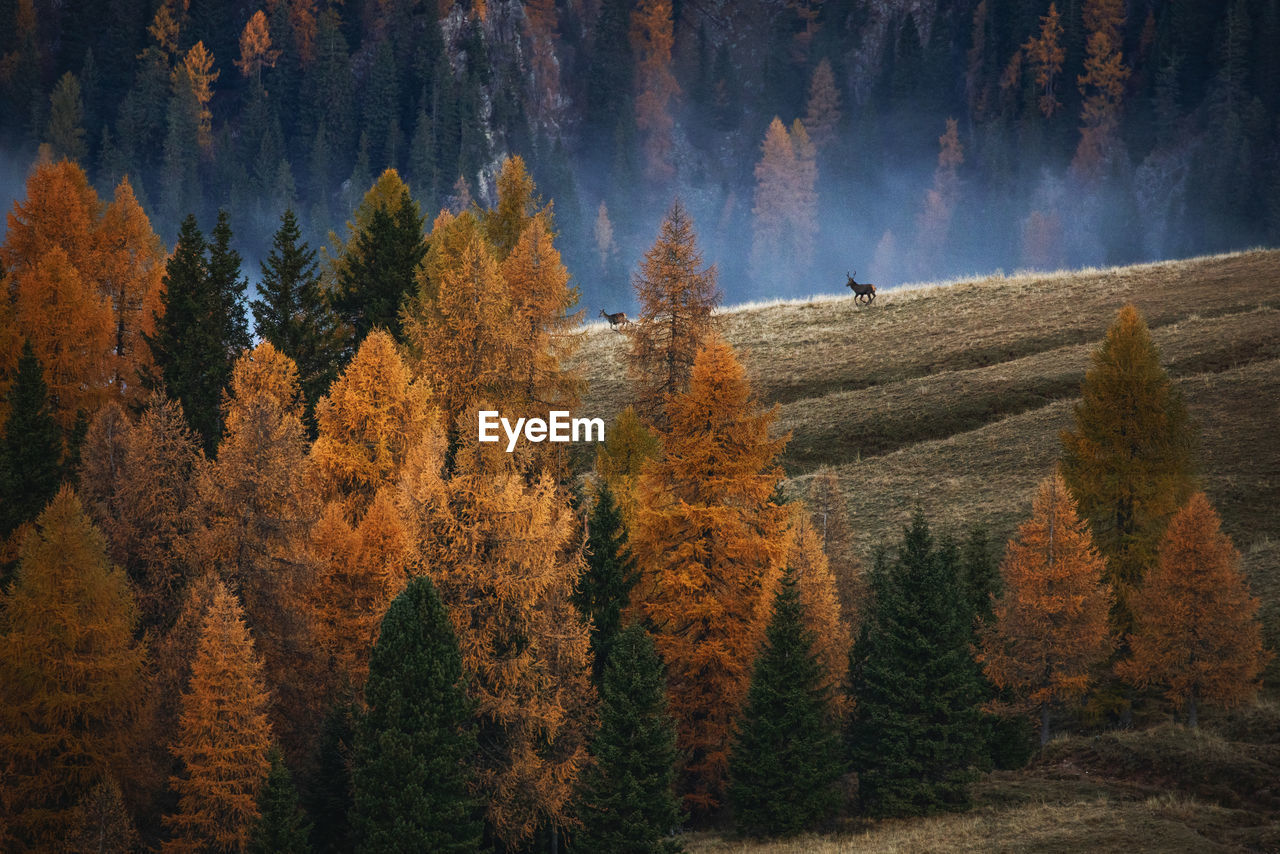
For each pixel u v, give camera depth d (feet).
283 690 91.71
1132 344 122.83
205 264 140.46
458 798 80.28
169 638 88.74
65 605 82.58
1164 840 77.87
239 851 79.15
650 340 118.93
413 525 87.45
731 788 97.60
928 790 95.40
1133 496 122.21
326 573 96.99
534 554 88.28
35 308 134.51
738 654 105.19
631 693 89.40
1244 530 143.33
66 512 84.07
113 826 77.36
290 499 95.40
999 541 151.74
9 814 80.48
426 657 80.64
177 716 87.25
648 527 109.29
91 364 138.41
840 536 128.47
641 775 87.51
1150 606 109.50
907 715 99.96
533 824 86.02
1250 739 102.27
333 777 84.58
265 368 116.47
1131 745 99.50
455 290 113.70
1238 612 105.40
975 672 113.80
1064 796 93.56
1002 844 81.25
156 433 96.58
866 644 108.27
